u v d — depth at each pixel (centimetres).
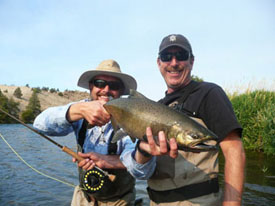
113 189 123
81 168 126
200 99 101
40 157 345
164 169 104
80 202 133
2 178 234
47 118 117
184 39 117
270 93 396
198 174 99
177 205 99
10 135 641
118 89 142
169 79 117
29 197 186
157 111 88
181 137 84
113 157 122
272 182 201
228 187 86
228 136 91
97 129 129
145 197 184
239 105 402
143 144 93
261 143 356
